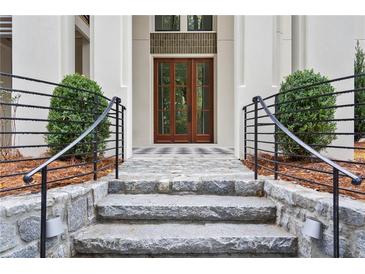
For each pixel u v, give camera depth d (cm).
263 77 536
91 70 549
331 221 214
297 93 450
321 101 445
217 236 262
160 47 897
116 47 541
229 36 884
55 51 530
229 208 299
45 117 535
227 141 884
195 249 260
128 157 567
